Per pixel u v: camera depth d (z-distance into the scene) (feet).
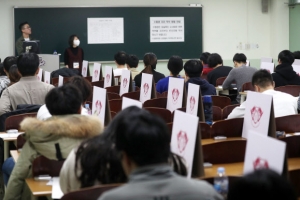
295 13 39.96
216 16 40.37
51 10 37.47
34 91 16.72
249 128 12.55
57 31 37.68
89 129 9.79
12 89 16.66
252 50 41.24
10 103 16.62
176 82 17.52
